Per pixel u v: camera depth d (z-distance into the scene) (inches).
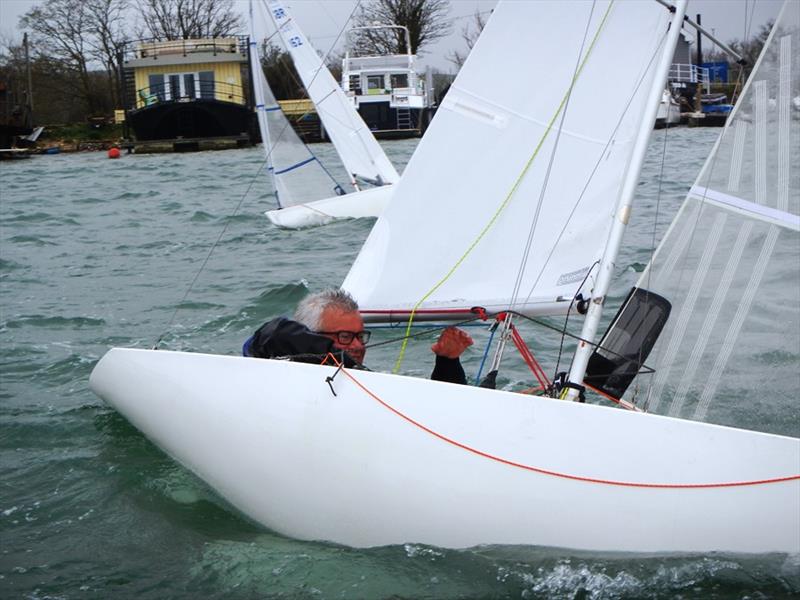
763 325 142.5
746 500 129.3
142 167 1079.0
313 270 387.5
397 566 133.6
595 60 156.8
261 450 143.9
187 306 325.4
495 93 158.6
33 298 350.0
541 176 159.8
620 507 130.6
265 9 582.9
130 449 185.3
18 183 914.7
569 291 159.2
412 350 246.4
